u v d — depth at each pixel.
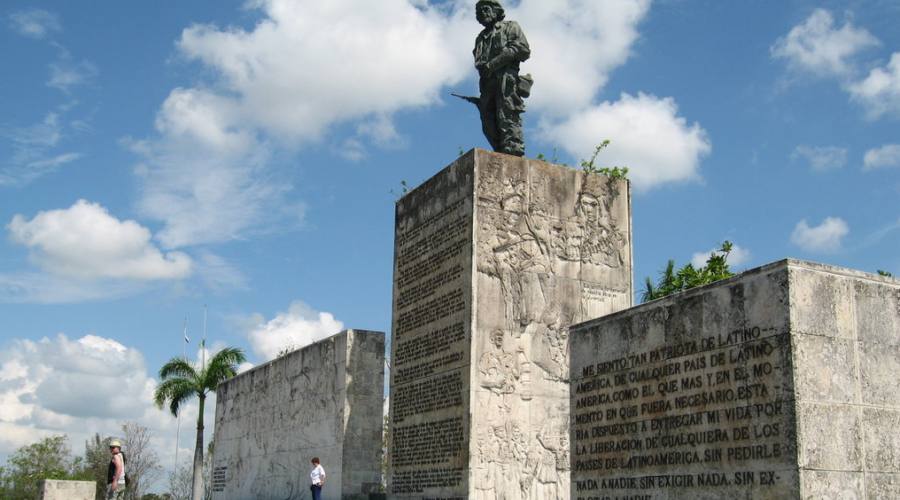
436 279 22.73
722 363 11.89
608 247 23.16
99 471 58.88
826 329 11.15
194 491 45.00
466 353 20.95
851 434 10.98
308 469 28.56
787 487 10.71
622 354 13.70
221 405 37.94
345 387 26.61
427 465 21.81
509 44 23.72
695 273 33.88
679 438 12.41
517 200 22.23
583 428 14.34
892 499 11.02
